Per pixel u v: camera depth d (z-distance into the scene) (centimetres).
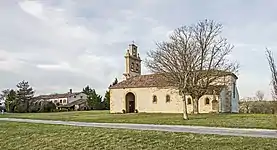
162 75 4172
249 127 2172
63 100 10450
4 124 2862
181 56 3812
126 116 4012
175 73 3772
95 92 9231
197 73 3984
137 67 5994
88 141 1708
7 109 8044
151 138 1650
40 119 3634
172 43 4225
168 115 4097
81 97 10775
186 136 1652
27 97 8806
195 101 4141
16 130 2364
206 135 1662
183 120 2925
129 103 5422
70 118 3741
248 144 1398
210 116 3475
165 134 1741
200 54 4100
